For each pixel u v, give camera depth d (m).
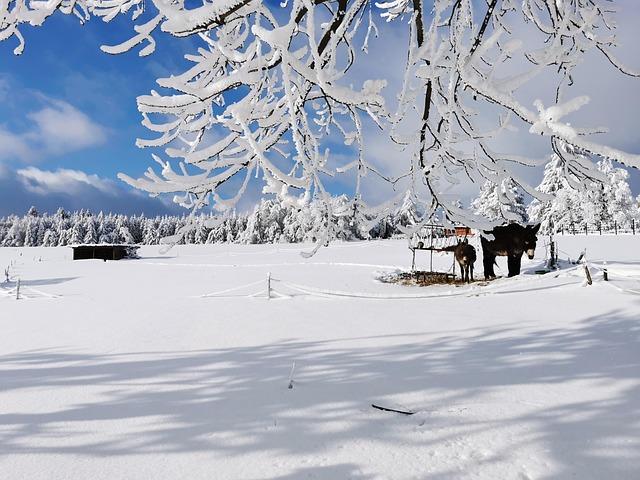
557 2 3.11
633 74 3.12
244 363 5.04
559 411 3.37
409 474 2.50
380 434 3.04
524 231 12.73
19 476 2.59
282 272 21.61
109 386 4.30
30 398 3.99
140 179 2.78
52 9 3.05
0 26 3.08
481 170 3.68
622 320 6.63
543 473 2.48
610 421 3.16
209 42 2.90
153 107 2.80
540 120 2.34
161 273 23.27
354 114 3.55
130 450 2.90
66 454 2.86
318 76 2.52
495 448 2.79
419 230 4.03
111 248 42.16
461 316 7.69
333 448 2.85
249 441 2.98
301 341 6.11
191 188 2.87
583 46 3.07
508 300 9.27
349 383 4.20
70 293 14.13
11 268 28.77
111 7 3.38
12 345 6.42
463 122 3.12
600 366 4.50
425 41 2.96
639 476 2.43
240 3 2.25
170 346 6.06
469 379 4.24
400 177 3.87
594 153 2.24
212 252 49.00
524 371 4.43
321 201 2.82
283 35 2.42
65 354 5.75
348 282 15.94
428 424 3.20
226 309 9.44
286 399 3.79
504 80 2.77
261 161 2.51
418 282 14.66
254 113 2.89
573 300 8.73
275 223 76.12
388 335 6.33
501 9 3.86
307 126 2.69
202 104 2.93
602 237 35.16
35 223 113.94
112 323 8.08
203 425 3.28
